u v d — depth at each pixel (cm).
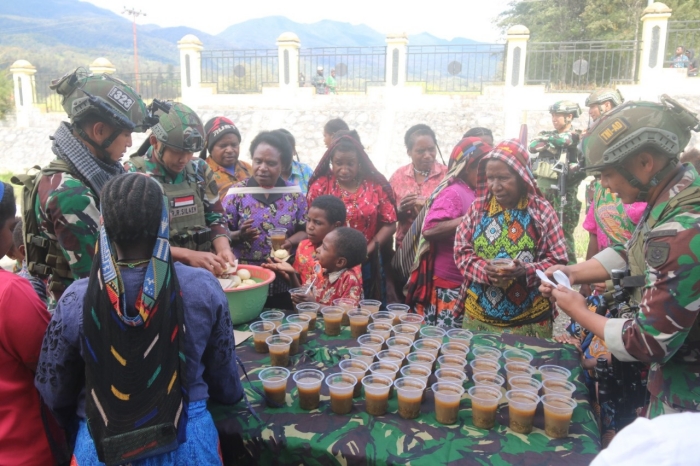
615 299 218
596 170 197
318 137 1702
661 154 187
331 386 203
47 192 221
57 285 236
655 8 1538
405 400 199
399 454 177
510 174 304
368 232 425
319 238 362
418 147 527
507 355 252
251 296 279
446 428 194
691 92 1552
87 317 158
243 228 390
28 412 185
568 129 675
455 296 374
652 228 192
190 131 275
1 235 188
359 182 429
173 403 162
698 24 2370
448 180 385
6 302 175
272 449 188
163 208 167
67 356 167
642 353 186
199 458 170
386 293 433
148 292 157
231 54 1883
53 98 2153
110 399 158
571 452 178
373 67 1934
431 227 370
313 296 326
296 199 410
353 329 276
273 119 1786
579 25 2783
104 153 240
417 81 1731
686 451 75
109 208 159
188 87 1866
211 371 187
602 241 383
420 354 241
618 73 1714
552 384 218
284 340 245
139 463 161
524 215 314
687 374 195
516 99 1633
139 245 165
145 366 158
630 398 237
